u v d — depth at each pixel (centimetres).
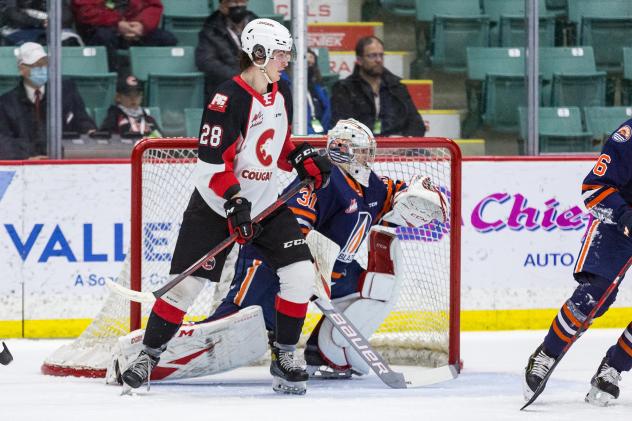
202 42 1864
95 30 1808
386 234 1276
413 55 1981
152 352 1101
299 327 1105
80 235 1714
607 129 2008
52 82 1769
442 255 1506
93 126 1806
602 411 1012
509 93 1973
